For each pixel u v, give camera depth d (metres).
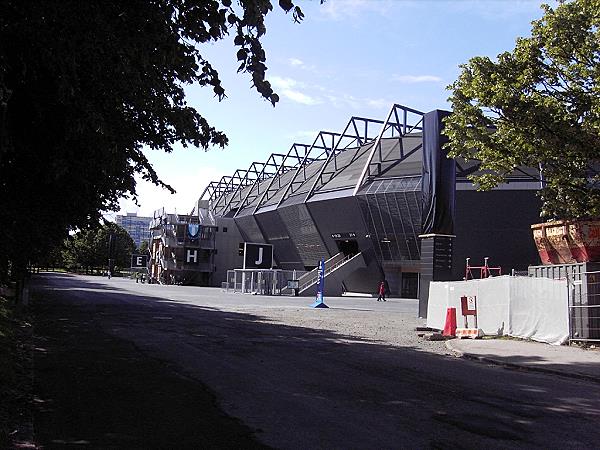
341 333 18.16
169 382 8.87
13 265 11.12
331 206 68.62
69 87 6.26
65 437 5.83
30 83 7.24
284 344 14.47
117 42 5.90
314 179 81.25
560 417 7.20
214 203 136.62
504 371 11.34
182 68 6.22
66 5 5.37
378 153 72.31
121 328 16.94
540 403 8.07
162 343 13.75
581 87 15.36
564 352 13.73
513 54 16.23
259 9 4.93
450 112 24.94
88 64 6.55
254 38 5.16
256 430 6.23
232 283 68.31
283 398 7.90
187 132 8.62
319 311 30.80
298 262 85.62
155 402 7.49
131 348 12.64
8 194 9.38
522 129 15.15
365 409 7.33
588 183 16.92
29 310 20.92
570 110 15.26
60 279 70.00
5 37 5.81
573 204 16.56
